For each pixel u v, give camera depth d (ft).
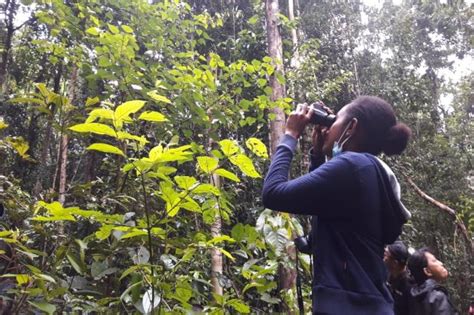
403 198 33.17
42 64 25.32
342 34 36.29
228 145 5.34
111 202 8.71
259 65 10.83
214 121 10.25
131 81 9.43
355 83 34.78
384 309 3.59
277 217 7.20
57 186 11.02
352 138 4.42
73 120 8.36
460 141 43.65
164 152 4.45
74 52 10.77
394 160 32.78
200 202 6.35
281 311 8.96
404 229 30.30
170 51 11.13
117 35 9.46
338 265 3.76
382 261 3.94
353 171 3.89
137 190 8.29
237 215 20.71
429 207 33.47
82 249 6.15
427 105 38.06
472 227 31.24
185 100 9.52
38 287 5.69
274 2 20.62
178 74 9.84
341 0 36.91
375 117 4.41
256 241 7.07
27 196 7.84
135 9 11.28
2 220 7.30
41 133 26.76
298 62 26.45
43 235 6.89
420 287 9.17
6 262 6.54
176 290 5.80
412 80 37.09
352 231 3.90
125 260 7.47
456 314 8.95
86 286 6.56
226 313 6.66
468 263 33.01
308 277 8.81
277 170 4.12
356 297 3.58
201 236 6.66
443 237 33.96
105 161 11.93
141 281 5.42
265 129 21.40
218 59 10.53
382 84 36.55
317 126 4.82
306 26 34.58
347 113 4.49
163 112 10.31
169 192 5.11
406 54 42.80
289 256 7.24
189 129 10.69
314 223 4.16
